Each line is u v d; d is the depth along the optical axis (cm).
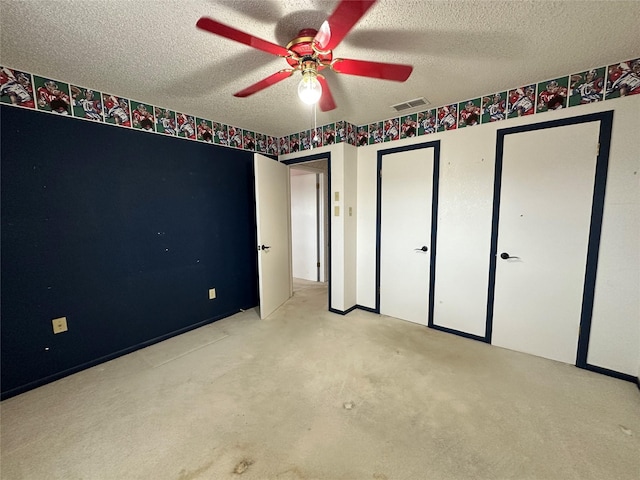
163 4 137
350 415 182
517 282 257
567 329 238
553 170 234
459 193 283
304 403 194
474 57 193
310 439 164
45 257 220
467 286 286
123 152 256
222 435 168
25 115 206
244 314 362
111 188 251
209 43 171
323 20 151
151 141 274
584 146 220
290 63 154
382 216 340
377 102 271
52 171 220
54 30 156
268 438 165
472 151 272
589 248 224
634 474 140
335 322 331
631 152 205
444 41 173
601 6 142
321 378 222
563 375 223
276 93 245
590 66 208
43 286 220
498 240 264
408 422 176
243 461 150
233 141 349
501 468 144
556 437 163
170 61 191
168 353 265
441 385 211
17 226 207
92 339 246
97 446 161
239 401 197
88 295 242
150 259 280
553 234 238
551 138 233
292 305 391
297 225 547
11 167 203
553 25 158
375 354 258
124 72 207
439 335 296
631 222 209
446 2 138
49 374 224
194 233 315
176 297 302
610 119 209
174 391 209
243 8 141
